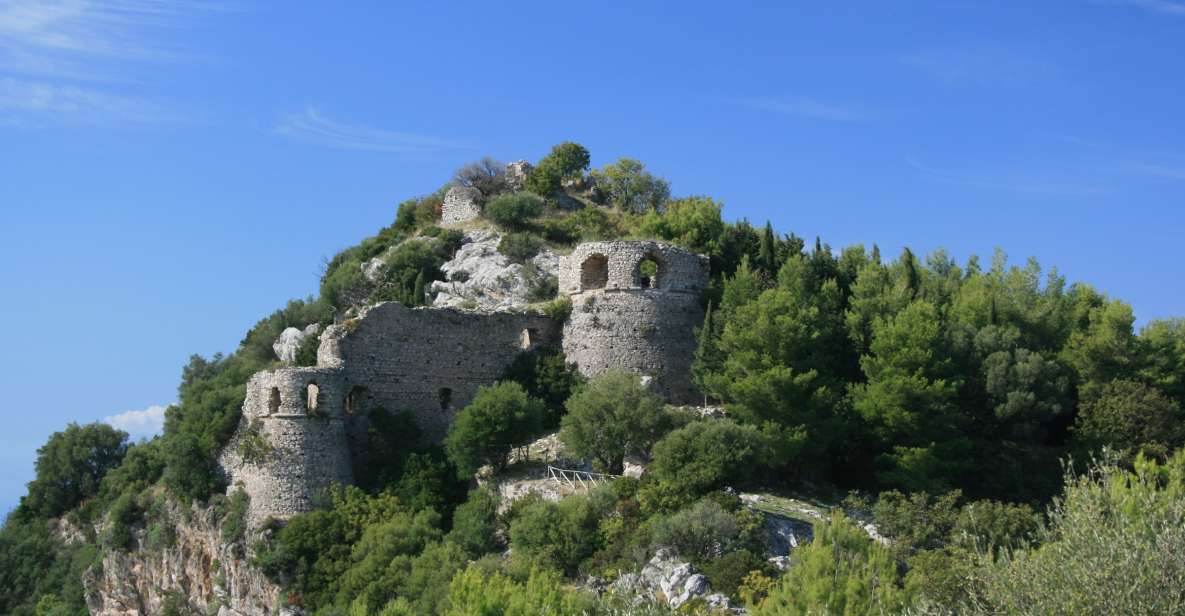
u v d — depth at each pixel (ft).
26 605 320.70
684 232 358.64
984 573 143.02
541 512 231.30
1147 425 273.95
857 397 271.90
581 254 314.96
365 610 211.41
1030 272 370.53
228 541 261.65
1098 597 126.93
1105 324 303.27
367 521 256.11
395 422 288.30
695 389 302.66
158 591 285.02
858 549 180.96
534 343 312.71
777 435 257.55
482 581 189.98
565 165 444.55
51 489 350.23
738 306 295.48
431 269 379.96
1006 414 275.59
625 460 264.31
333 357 287.89
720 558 210.38
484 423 267.80
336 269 426.92
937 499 240.94
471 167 441.27
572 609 182.80
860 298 310.24
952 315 317.42
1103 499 146.41
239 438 276.21
